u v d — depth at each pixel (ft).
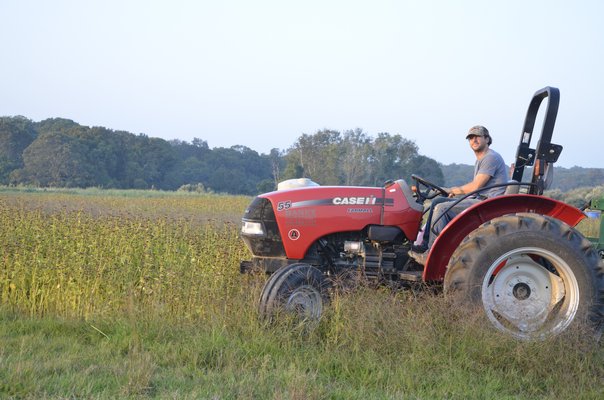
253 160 382.22
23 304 23.27
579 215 19.36
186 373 15.67
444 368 15.92
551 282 18.67
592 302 17.76
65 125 372.58
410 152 205.57
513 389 15.28
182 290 21.84
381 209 20.68
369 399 14.10
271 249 21.13
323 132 234.58
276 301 18.54
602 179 181.68
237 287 22.33
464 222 19.35
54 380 14.56
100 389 14.26
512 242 18.02
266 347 17.26
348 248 20.79
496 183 21.85
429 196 22.50
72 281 23.03
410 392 14.73
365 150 209.56
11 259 24.47
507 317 18.42
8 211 40.75
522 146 22.57
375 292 19.31
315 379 15.24
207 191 242.78
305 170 232.73
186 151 418.10
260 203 21.31
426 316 17.52
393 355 16.71
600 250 21.12
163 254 27.30
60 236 28.81
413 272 20.36
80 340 18.90
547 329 17.85
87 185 284.20
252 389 14.28
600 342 17.87
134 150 326.65
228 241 28.53
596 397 14.75
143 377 14.75
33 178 277.64
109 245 26.94
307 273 18.99
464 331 17.01
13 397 13.56
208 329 18.72
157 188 325.21
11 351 17.15
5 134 338.75
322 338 18.29
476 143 22.15
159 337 18.45
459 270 18.19
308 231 20.77
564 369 15.80
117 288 22.94
